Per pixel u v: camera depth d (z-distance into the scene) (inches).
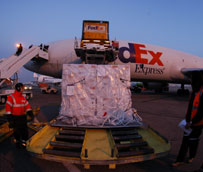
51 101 482.9
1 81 390.6
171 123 247.4
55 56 570.6
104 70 169.8
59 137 130.8
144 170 110.8
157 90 1095.0
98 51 323.0
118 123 151.2
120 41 629.0
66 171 107.0
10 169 109.2
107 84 169.2
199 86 103.9
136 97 692.1
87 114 162.6
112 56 372.2
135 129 157.6
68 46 576.1
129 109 172.1
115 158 100.3
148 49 644.7
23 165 115.0
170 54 681.6
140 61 609.6
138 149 124.1
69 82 167.2
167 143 120.4
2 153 135.3
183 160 115.7
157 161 125.7
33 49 489.1
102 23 321.7
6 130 170.1
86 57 324.5
